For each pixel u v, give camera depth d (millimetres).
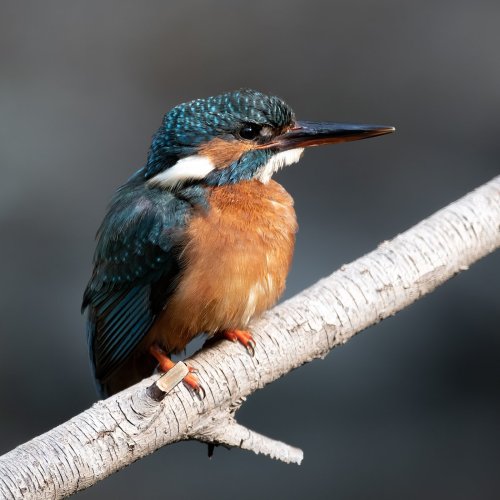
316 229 13914
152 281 7629
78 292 13555
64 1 16656
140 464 11898
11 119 15297
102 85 15812
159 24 16500
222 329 7363
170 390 5883
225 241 7426
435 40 16031
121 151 15195
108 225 8047
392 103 15430
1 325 13227
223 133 7723
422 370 12641
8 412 12656
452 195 14328
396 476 11812
